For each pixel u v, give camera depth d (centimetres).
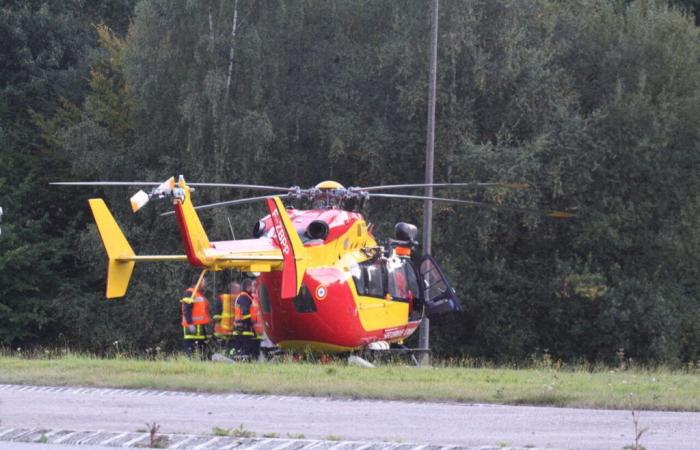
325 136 14275
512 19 13875
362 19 15050
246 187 6850
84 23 18138
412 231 7919
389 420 3697
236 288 8181
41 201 15712
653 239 14175
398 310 7544
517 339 13962
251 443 3020
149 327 13900
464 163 13325
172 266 13725
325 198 7350
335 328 6931
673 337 13612
